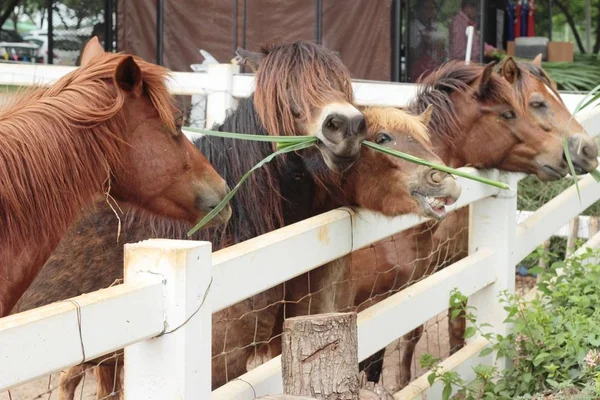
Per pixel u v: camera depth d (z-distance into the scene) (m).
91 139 2.92
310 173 3.53
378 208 3.50
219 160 3.64
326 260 3.31
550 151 4.86
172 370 2.42
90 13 11.53
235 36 10.72
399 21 10.11
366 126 3.23
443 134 4.89
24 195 2.76
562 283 4.77
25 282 2.85
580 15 16.58
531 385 4.14
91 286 3.70
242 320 3.55
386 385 5.62
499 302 4.45
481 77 4.88
